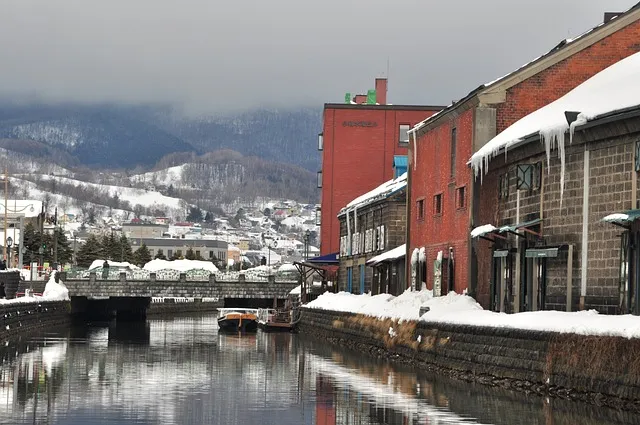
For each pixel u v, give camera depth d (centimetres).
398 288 8094
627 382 3269
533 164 4962
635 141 4019
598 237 4278
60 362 5841
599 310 4247
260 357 6388
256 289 12262
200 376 5028
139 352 6838
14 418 3459
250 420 3441
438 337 5116
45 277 13888
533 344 3944
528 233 4956
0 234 18250
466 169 6059
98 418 3462
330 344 7838
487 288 5666
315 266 11212
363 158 13325
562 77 5834
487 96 5819
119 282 12200
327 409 3706
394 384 4528
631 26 5822
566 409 3500
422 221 7212
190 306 18738
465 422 3316
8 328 8600
